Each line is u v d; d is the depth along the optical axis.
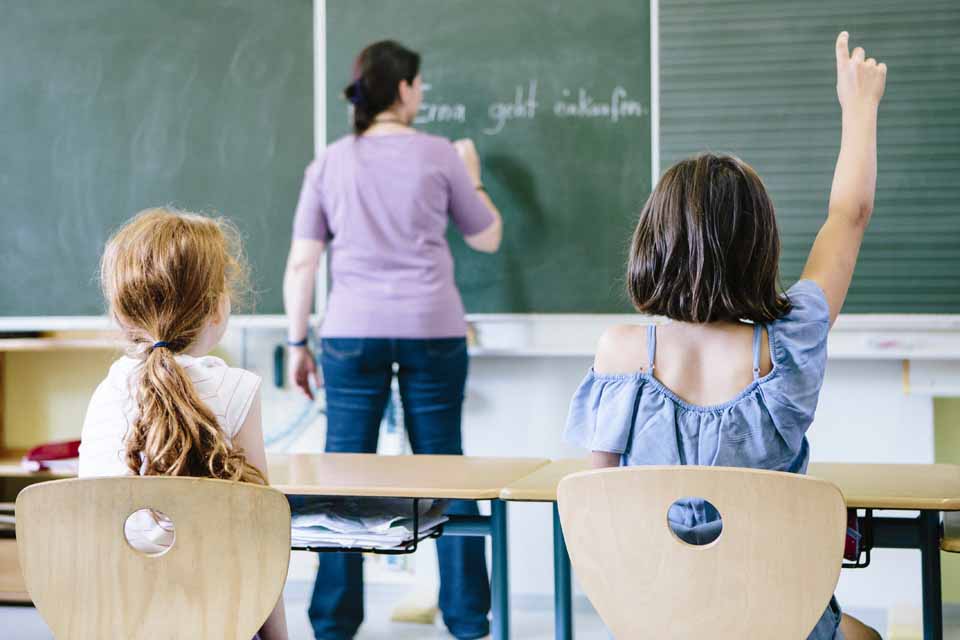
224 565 1.33
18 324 3.30
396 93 2.70
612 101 3.04
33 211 3.31
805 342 1.47
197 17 3.24
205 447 1.44
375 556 3.31
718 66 2.98
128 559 1.34
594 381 1.53
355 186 2.68
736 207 1.45
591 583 1.38
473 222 2.79
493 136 3.10
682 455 1.47
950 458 3.10
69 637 1.37
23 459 3.24
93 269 3.27
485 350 3.09
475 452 3.19
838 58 1.73
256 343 3.36
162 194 3.25
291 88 3.19
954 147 2.88
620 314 3.06
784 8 2.95
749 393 1.45
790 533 1.28
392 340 2.65
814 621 1.29
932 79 2.88
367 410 2.71
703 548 1.31
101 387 1.55
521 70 3.09
